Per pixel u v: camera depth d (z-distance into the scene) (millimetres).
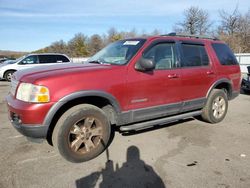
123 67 3898
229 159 3803
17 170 3398
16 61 14500
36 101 3256
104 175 3324
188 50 4871
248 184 3129
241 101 8352
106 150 4074
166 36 4602
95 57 4734
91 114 3654
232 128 5273
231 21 41250
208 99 5293
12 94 3713
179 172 3410
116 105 3832
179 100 4695
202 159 3795
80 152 3650
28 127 3283
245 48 36906
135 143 4367
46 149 4055
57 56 13703
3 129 5008
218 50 5523
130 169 3484
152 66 3867
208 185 3104
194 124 5496
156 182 3172
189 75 4762
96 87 3588
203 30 43344
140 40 4348
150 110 4270
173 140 4535
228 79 5609
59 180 3186
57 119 3643
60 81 3361
